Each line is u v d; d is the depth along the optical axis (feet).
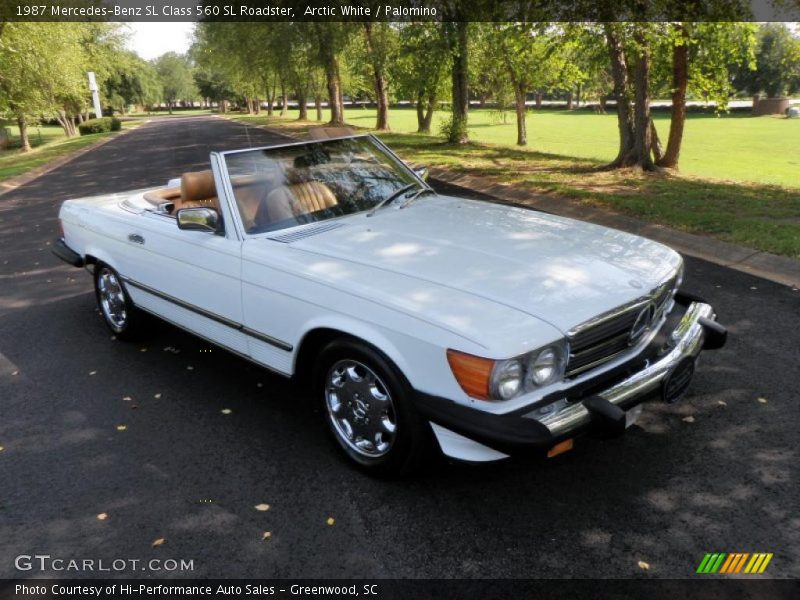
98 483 10.93
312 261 10.96
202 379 14.82
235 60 157.99
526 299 9.23
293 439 12.05
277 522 9.70
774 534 8.94
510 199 36.88
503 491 10.16
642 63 43.96
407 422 9.59
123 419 13.08
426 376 9.06
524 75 79.92
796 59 49.14
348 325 9.95
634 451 11.05
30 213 40.22
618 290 9.71
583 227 12.44
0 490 10.86
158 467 11.31
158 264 14.21
